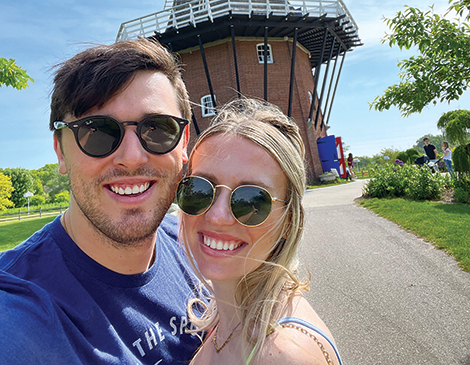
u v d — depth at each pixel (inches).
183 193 15.8
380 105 64.3
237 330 15.4
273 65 234.8
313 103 234.8
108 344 15.5
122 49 16.2
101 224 16.0
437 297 45.1
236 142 15.0
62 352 13.8
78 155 15.7
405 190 120.9
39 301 14.4
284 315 13.9
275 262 15.7
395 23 57.6
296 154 15.6
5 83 78.2
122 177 15.8
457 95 56.8
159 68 17.3
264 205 14.6
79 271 16.4
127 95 16.0
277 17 199.8
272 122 15.8
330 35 236.2
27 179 821.9
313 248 72.6
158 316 18.2
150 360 17.0
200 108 232.2
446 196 113.1
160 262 19.9
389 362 33.7
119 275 17.2
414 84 57.9
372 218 93.4
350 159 281.9
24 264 16.2
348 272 57.5
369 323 41.2
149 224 16.7
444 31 51.9
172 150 17.2
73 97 15.5
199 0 195.0
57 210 426.9
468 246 59.9
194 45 230.1
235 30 215.6
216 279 14.9
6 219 349.4
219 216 14.5
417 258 59.6
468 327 37.4
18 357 12.4
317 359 12.3
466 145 114.0
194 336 19.6
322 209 115.3
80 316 15.3
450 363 32.4
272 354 12.8
